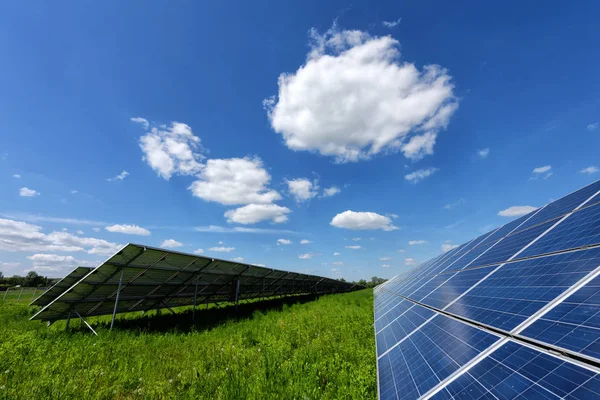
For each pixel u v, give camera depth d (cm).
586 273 390
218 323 1578
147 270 1463
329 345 958
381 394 479
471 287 700
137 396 623
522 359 321
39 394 597
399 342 660
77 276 1494
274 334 1203
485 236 1232
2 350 899
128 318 1800
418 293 1117
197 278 1812
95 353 923
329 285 6638
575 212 652
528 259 605
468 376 352
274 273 2891
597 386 229
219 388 637
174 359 892
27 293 5525
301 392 594
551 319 354
